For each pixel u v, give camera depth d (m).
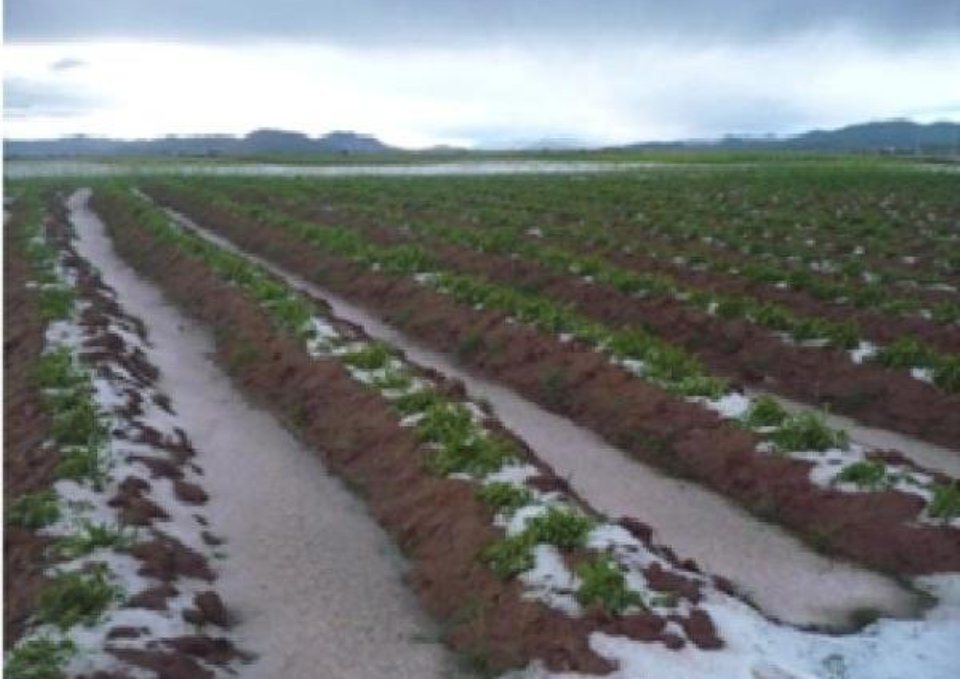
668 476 16.62
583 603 10.94
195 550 13.24
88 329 22.84
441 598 12.05
